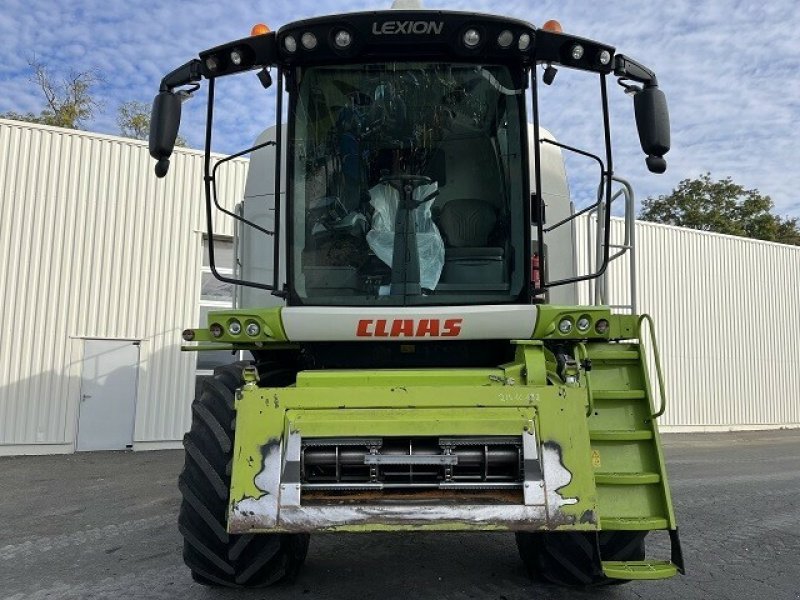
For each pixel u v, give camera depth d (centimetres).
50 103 2997
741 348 1992
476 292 414
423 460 333
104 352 1264
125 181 1304
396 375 359
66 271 1247
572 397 342
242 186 1389
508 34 398
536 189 414
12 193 1223
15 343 1201
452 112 421
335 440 335
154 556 516
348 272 417
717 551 538
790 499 768
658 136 397
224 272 1373
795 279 2148
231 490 328
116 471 996
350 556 501
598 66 404
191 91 414
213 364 1355
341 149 421
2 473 980
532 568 423
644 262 1833
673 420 1841
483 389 343
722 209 4209
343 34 396
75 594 426
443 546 528
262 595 417
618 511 345
